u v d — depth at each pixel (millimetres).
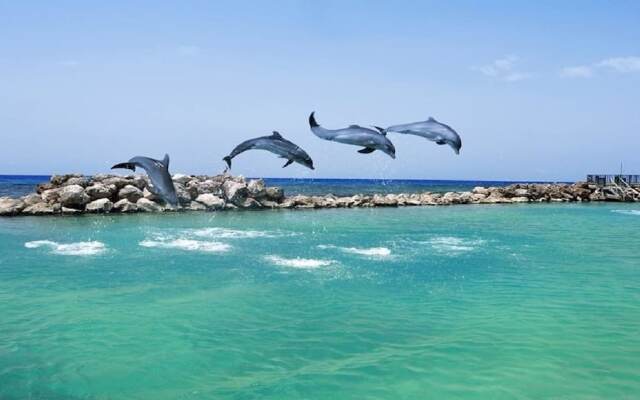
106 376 8070
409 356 8898
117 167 12719
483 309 11945
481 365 8477
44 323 10719
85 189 36000
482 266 17406
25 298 12781
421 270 16609
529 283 14758
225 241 22953
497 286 14375
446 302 12594
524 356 8883
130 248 20688
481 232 27297
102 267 16812
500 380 7879
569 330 10336
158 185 12773
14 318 11055
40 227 27266
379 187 105750
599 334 10070
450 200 51938
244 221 31750
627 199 60938
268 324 10750
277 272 16219
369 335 10055
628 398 7289
